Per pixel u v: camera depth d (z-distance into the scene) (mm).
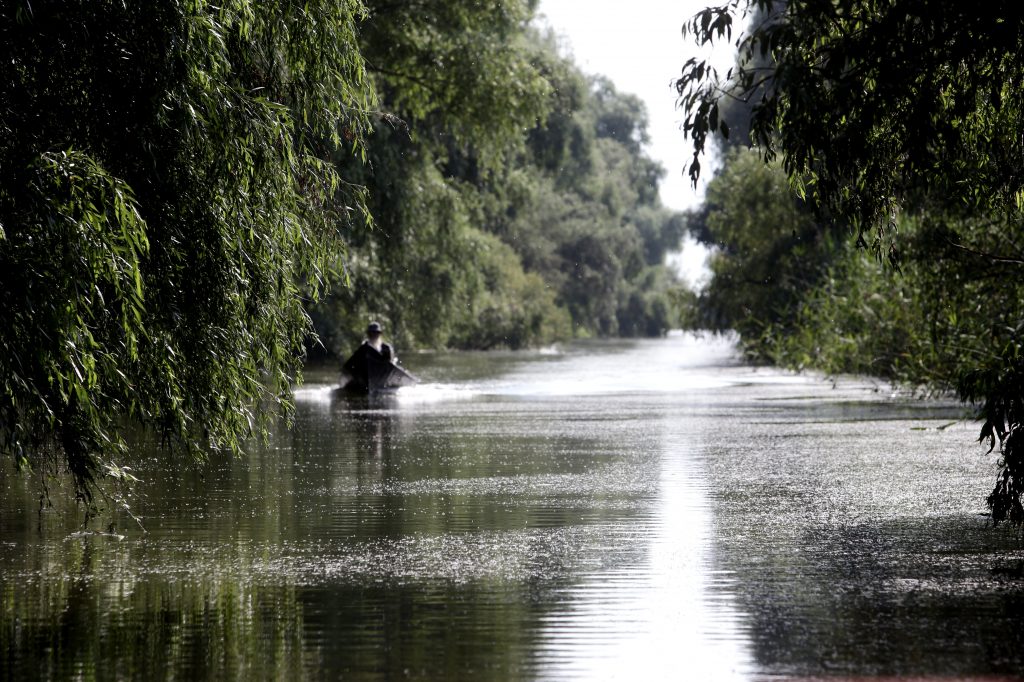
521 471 35125
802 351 87500
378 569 20703
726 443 43500
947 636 16062
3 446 21828
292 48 25672
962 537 23500
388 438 46625
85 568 20891
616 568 20656
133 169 22859
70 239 19703
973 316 51594
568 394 78000
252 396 25375
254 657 15297
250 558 21797
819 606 17750
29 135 21500
